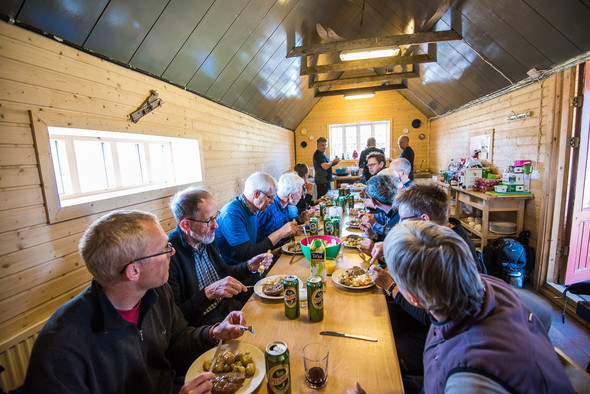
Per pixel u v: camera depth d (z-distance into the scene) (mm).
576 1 1932
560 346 1972
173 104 2439
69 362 705
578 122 2443
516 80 3102
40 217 1373
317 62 4824
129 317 895
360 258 1701
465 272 597
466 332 605
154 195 2209
